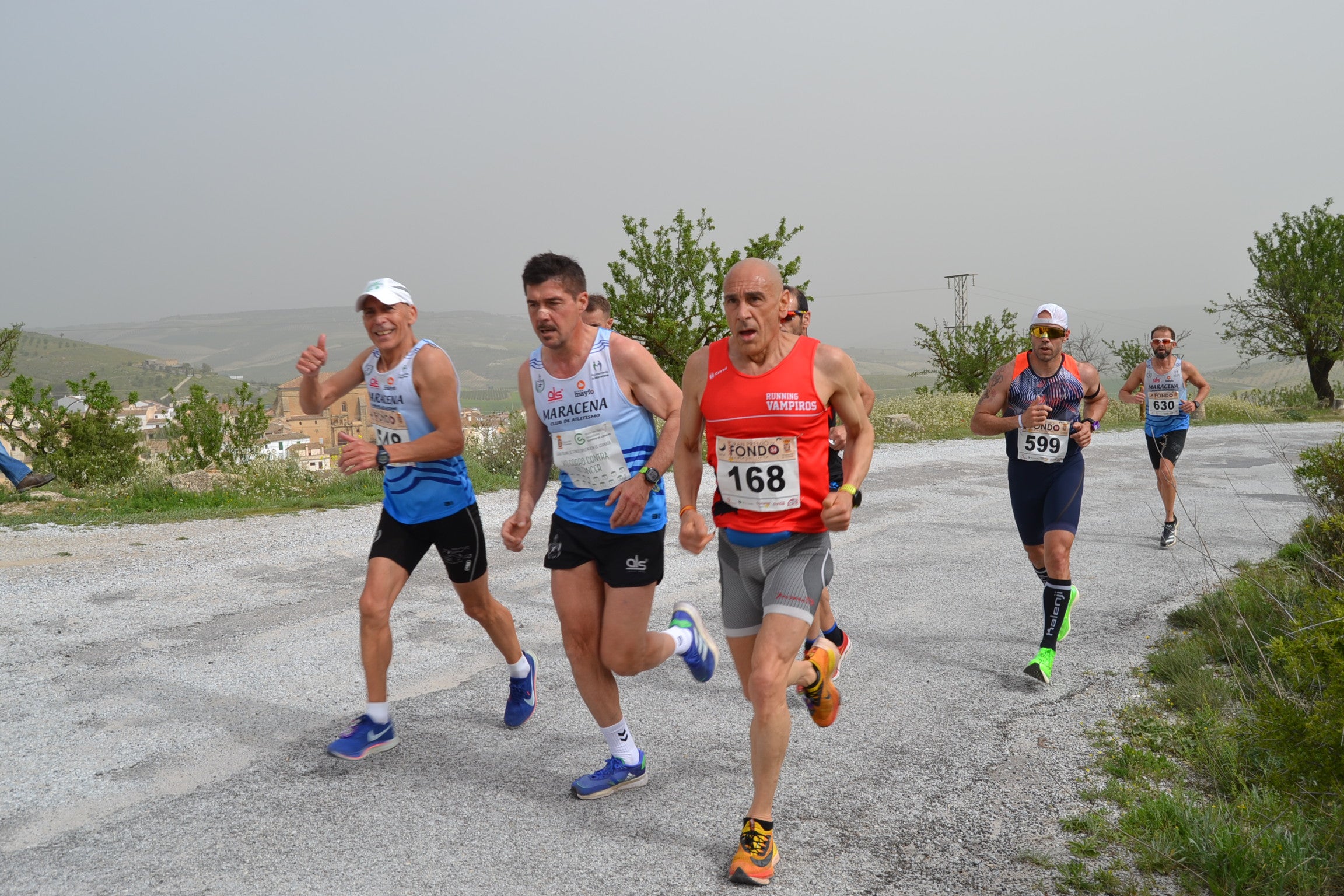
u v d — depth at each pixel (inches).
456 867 114.3
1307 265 1294.3
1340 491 259.4
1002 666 200.7
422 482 149.3
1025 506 209.5
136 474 536.1
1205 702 167.3
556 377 135.4
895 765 148.8
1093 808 133.0
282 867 113.4
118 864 113.5
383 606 147.4
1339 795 124.4
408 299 146.9
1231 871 113.0
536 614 237.3
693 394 128.6
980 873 115.5
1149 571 293.7
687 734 160.6
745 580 128.4
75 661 195.3
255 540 328.8
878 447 711.1
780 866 116.5
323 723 162.6
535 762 147.8
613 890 110.3
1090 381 208.8
